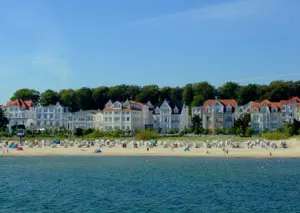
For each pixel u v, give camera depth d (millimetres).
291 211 44531
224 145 118375
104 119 190750
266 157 95500
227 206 46594
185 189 56531
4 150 119375
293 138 132000
